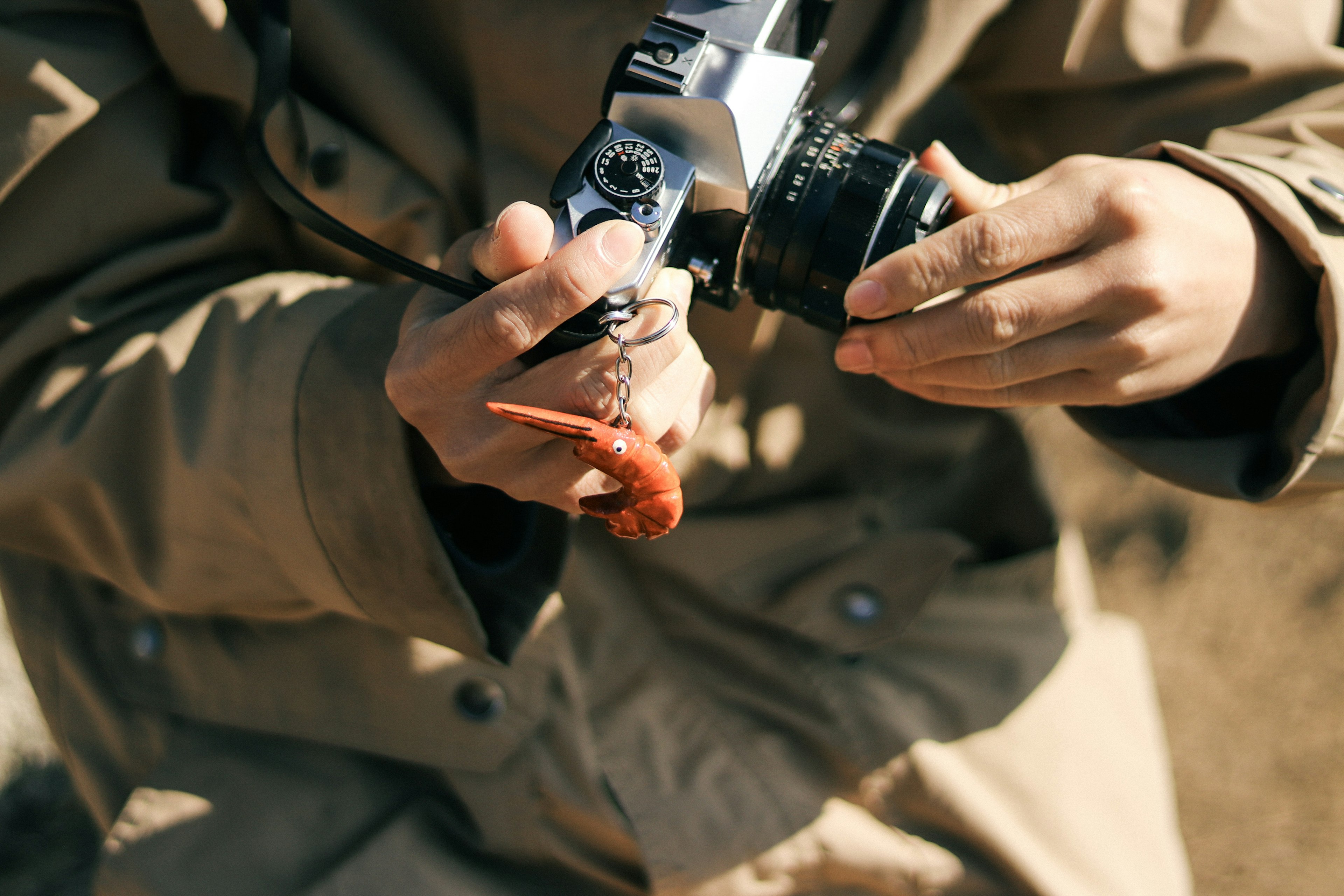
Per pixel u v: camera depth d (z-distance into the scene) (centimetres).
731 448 125
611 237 75
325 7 108
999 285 87
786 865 121
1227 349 97
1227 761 213
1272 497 104
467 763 118
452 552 100
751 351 120
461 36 108
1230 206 95
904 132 138
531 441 83
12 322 107
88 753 129
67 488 105
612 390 81
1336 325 94
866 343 91
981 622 136
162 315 109
